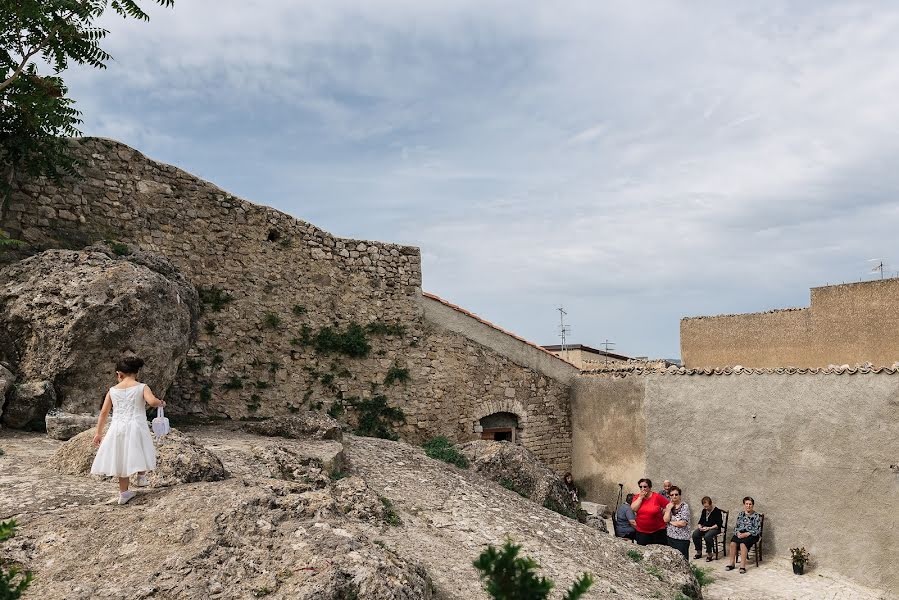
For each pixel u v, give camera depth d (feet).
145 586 15.76
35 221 36.76
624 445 52.16
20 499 20.38
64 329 30.60
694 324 73.00
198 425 39.60
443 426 51.06
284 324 45.93
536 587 7.98
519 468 43.06
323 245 48.21
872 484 37.45
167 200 41.93
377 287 50.08
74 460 23.79
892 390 37.01
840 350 59.67
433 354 51.47
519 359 55.42
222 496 20.31
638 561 31.68
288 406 45.39
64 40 34.73
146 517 19.20
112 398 20.76
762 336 66.74
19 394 29.55
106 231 39.29
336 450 33.73
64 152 37.83
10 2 32.07
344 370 47.88
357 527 21.56
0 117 34.32
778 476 42.01
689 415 47.60
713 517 43.29
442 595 20.65
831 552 38.86
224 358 43.32
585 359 78.74
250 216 45.16
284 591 16.25
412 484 33.83
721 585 36.70
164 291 33.96
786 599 34.60
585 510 48.88
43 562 16.84
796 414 41.47
